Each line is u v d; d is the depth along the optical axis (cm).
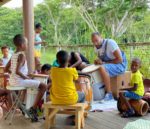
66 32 1873
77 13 1825
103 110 506
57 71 397
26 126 418
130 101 470
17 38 441
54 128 409
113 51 584
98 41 598
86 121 439
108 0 1700
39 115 466
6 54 659
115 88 593
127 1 1631
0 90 508
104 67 580
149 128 265
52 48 1089
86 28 1786
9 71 484
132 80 467
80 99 416
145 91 542
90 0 1762
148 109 492
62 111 419
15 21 1878
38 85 445
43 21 1900
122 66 595
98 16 1727
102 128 402
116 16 1670
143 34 1563
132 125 272
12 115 452
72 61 564
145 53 715
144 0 1600
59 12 1867
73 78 400
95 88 573
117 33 1650
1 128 409
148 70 709
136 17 1683
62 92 393
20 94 462
